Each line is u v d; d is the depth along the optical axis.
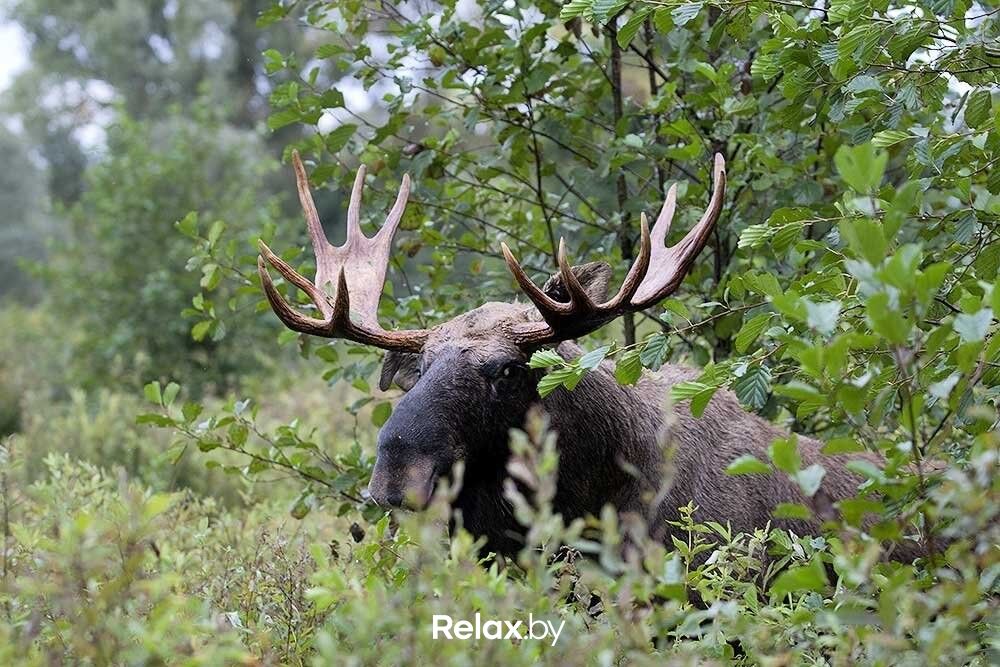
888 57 7.89
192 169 23.88
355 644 5.59
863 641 5.34
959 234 7.19
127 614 6.09
